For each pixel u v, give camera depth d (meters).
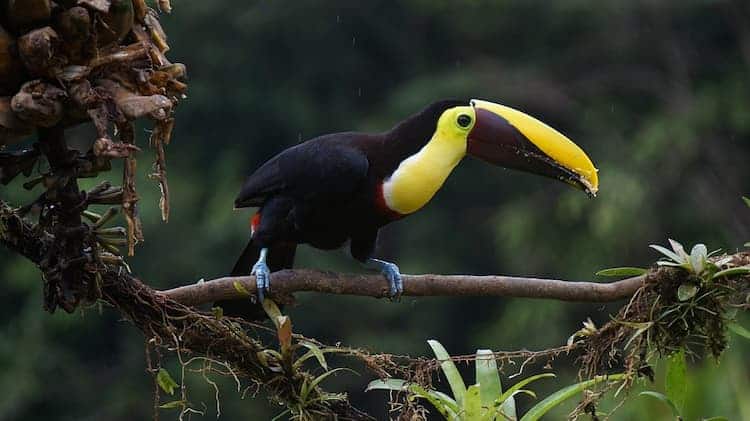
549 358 4.87
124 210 3.98
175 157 18.98
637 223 16.67
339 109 19.95
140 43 3.86
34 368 16.47
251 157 19.48
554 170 5.59
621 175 16.98
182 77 3.97
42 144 3.92
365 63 20.38
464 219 18.70
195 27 19.11
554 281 4.88
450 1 19.52
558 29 19.86
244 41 19.36
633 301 4.80
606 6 18.97
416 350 17.52
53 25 3.71
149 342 4.43
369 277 5.04
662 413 6.09
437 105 5.64
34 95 3.69
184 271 17.23
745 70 18.75
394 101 19.23
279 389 4.59
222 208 17.50
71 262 4.09
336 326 17.80
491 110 5.63
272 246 5.84
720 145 17.78
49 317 16.64
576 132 18.89
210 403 15.12
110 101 3.80
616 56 19.50
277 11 19.19
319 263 16.81
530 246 17.30
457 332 17.84
